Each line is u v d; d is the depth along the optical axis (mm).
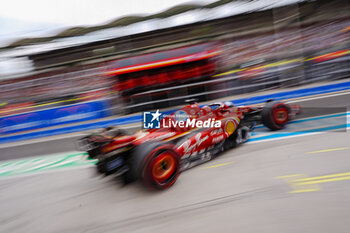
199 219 2068
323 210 1899
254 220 1924
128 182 2957
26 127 8375
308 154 2969
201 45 8492
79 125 7684
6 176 4312
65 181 3525
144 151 2432
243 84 8891
